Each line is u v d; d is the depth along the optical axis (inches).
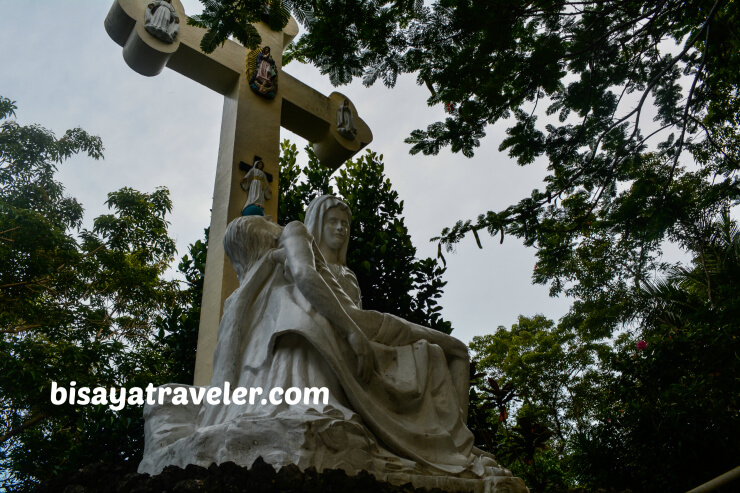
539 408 749.3
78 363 377.4
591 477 235.9
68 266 441.4
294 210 319.9
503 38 175.0
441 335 146.4
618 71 202.8
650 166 217.2
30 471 362.3
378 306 292.5
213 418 125.2
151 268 497.0
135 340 463.5
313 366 122.4
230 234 147.9
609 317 450.6
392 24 172.6
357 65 180.5
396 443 117.4
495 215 201.0
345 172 347.6
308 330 122.5
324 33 171.2
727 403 236.1
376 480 98.2
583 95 202.5
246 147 216.4
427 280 313.1
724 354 262.7
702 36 207.0
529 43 187.6
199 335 185.5
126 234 488.4
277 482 91.1
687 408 222.2
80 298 457.1
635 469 226.4
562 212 211.0
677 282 393.7
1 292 411.5
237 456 103.3
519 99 190.5
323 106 251.9
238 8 151.3
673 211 213.3
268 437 104.3
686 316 319.0
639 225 216.5
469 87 184.2
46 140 480.4
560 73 189.8
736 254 334.6
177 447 113.3
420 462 117.0
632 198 212.4
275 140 225.6
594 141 207.8
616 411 286.7
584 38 191.9
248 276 140.3
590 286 452.4
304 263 132.1
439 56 179.5
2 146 468.4
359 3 166.6
